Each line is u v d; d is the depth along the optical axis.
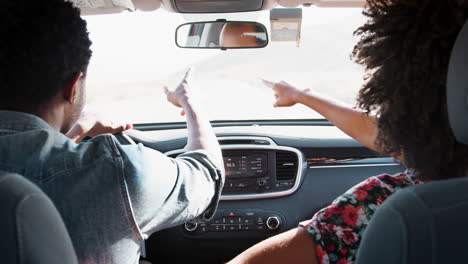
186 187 1.38
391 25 1.02
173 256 3.25
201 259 3.26
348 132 1.79
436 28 0.92
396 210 0.74
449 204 0.71
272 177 3.19
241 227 3.16
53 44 1.20
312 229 1.16
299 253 1.15
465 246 0.69
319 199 3.23
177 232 3.18
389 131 1.07
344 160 3.27
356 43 1.13
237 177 3.17
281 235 1.18
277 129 3.35
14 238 0.82
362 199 1.17
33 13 1.18
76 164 1.22
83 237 1.22
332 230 1.16
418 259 0.71
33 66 1.19
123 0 2.74
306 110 3.63
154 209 1.31
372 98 1.09
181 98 1.85
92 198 1.22
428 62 0.93
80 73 1.31
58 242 0.92
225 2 2.66
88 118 2.09
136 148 1.32
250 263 1.13
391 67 1.02
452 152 0.96
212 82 9.41
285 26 2.90
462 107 0.79
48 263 0.88
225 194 3.17
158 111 3.54
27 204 0.85
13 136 1.21
